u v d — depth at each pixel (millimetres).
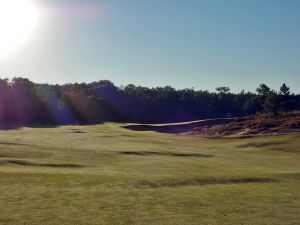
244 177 32562
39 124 127625
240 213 20641
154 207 21484
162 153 53938
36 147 52250
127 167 39219
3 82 151500
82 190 25344
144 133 95625
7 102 146000
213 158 51969
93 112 176375
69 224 18000
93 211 20328
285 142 68250
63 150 50688
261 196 25094
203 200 23453
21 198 22641
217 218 19562
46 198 22812
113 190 25719
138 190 26062
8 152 45531
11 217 18844
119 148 57344
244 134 90812
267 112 122562
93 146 59188
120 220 18828
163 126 118000
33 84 175875
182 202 22781
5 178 28219
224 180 31000
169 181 29562
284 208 21984
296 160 52219
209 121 117188
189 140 84062
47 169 34906
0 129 95000
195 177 31562
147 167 39531
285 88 132500
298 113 101000
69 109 164750
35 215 19312
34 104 152500
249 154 59469
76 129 98938
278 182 31266
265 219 19625
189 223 18578
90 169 36625
